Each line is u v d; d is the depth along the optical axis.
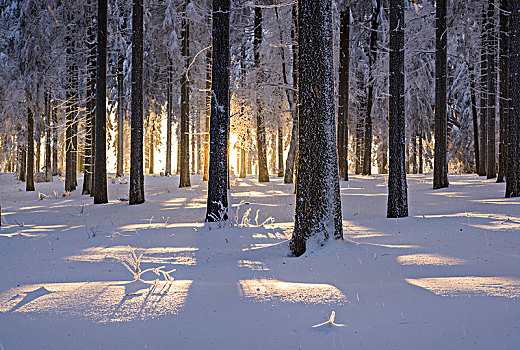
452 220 9.19
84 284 5.00
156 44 31.81
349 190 19.94
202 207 14.90
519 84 12.26
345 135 25.69
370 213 12.41
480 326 3.23
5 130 28.77
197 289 4.64
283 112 27.42
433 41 25.64
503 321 3.31
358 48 31.06
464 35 25.44
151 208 14.94
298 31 7.19
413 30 24.50
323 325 3.38
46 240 8.93
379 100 33.31
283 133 36.50
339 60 25.58
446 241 7.15
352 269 5.50
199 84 30.55
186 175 24.58
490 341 2.95
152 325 3.50
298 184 7.04
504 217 9.09
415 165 39.66
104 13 16.72
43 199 20.69
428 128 33.12
